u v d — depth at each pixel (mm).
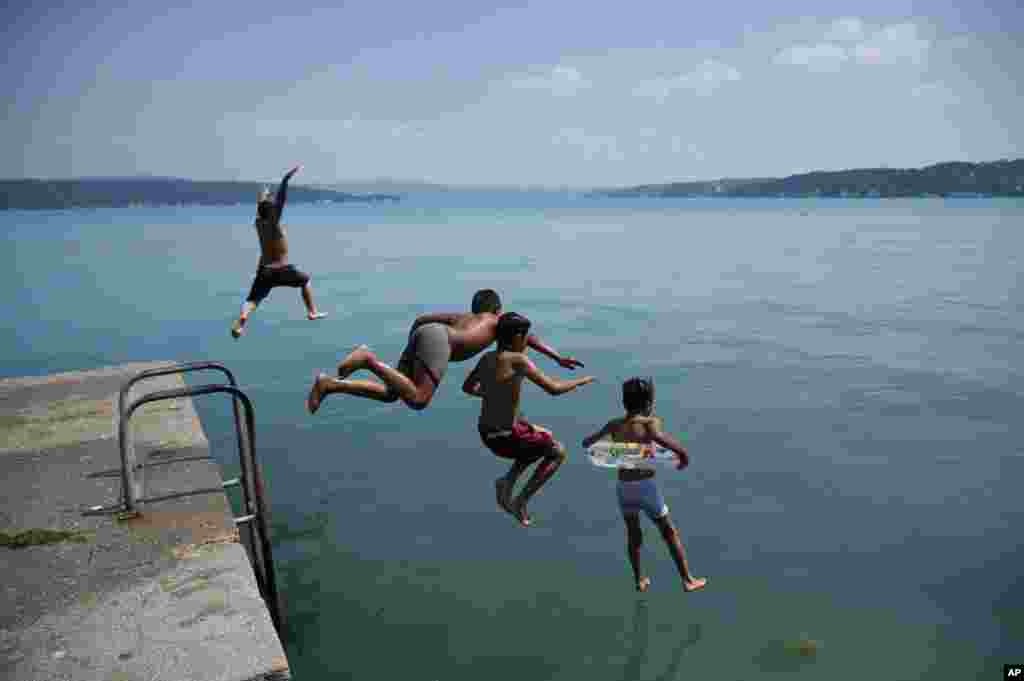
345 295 24641
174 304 23141
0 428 7590
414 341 4621
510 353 4773
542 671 5316
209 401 12508
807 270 31359
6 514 5480
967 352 15078
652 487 5820
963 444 9570
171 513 5473
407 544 7285
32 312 21859
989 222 76312
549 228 75438
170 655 3811
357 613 6121
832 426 10406
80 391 9070
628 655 5461
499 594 6355
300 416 11539
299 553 7137
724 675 5195
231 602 4297
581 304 22156
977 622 5719
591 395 12312
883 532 7207
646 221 92688
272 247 7234
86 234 66000
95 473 6285
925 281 26984
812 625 5758
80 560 4793
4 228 80125
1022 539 7000
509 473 4996
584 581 6547
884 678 5094
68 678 3621
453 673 5297
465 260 37562
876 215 104062
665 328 18188
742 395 12086
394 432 10750
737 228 71125
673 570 6672
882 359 14570
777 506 7848
